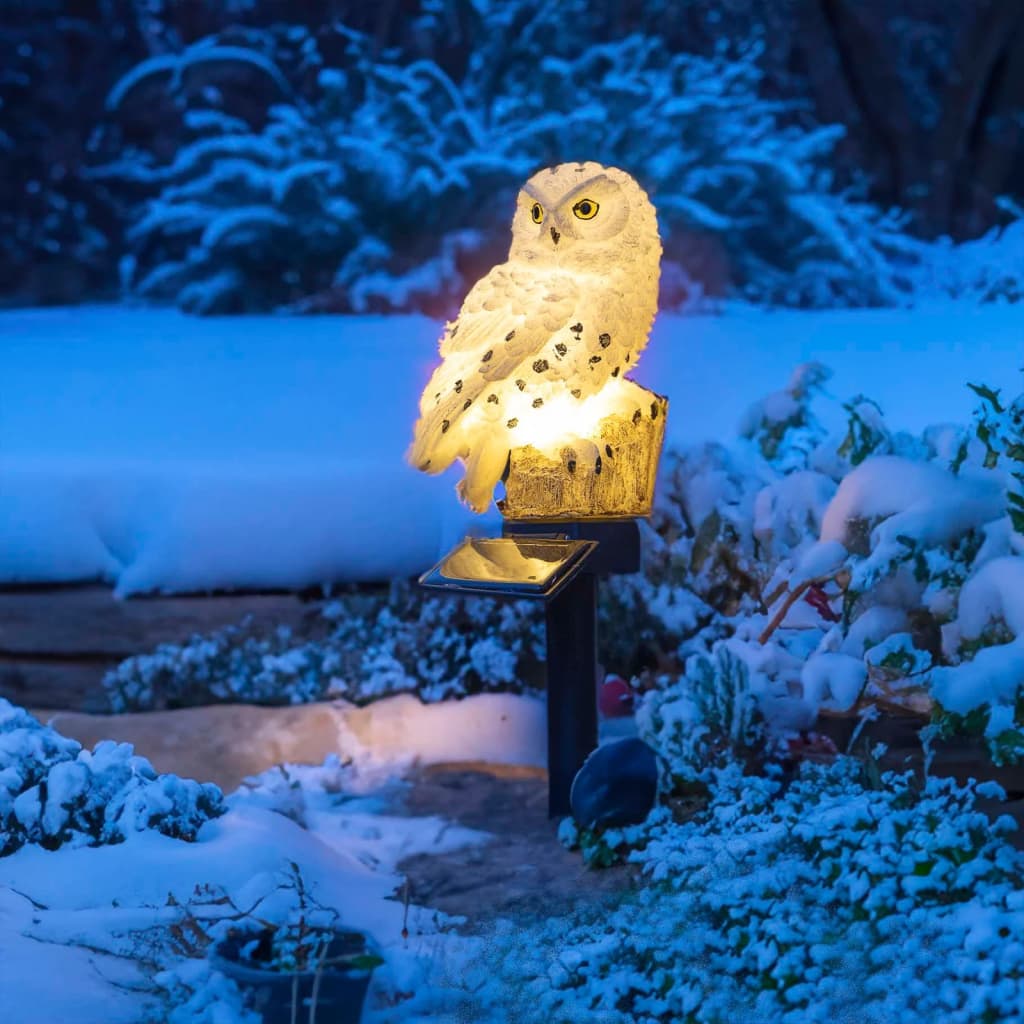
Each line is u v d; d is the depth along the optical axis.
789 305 11.85
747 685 3.76
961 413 5.41
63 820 3.39
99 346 9.54
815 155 13.68
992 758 3.00
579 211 3.47
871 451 4.15
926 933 2.67
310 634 5.01
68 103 15.63
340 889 3.42
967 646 3.27
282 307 12.45
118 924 3.03
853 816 3.06
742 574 4.47
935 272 12.37
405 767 4.61
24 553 4.95
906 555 3.37
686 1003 2.64
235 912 3.07
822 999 2.57
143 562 4.95
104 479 5.02
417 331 10.16
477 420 3.60
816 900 2.92
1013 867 2.80
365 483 5.00
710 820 3.51
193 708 4.88
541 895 3.48
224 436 5.86
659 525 4.75
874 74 14.59
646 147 12.11
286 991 2.60
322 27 15.32
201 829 3.51
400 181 12.12
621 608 4.80
